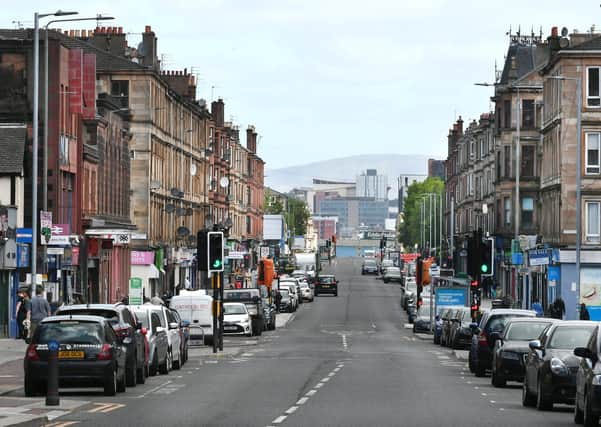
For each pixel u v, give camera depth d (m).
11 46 87.12
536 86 141.00
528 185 142.12
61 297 84.19
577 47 105.62
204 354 69.31
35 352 38.84
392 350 76.94
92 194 98.19
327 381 47.81
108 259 104.06
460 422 31.80
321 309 147.38
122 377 41.53
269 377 50.12
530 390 37.19
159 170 124.81
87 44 119.12
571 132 106.75
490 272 67.00
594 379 29.64
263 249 170.12
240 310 93.62
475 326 55.56
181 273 139.88
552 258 108.44
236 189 186.75
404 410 35.31
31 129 86.62
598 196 105.56
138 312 50.47
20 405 36.12
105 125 102.75
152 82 119.44
